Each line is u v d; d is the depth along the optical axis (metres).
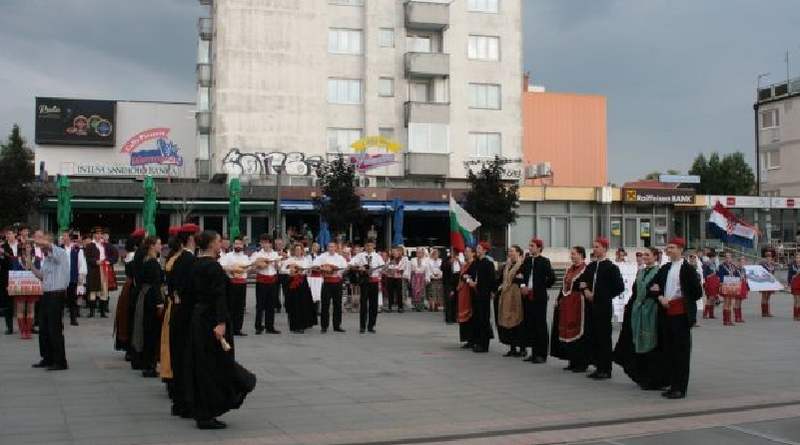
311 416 8.90
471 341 14.77
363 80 47.00
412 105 46.28
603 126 56.62
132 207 40.81
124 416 8.77
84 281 18.30
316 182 39.88
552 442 7.79
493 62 48.50
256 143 45.03
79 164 50.06
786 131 62.38
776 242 48.44
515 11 49.06
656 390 10.84
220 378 8.16
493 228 38.56
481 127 48.03
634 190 46.03
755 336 17.77
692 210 49.12
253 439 7.76
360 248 22.67
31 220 39.78
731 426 8.54
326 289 17.98
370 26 46.81
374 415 8.98
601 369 11.85
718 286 22.08
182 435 7.91
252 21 45.31
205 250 8.37
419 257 24.56
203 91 48.25
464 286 14.87
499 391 10.66
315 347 15.17
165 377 9.05
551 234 45.69
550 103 55.59
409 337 17.17
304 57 46.03
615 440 7.88
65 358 11.96
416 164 45.97
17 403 9.45
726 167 74.25
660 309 10.65
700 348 15.55
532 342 13.58
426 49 48.16
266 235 17.78
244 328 18.69
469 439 7.89
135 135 53.38
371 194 42.97
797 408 9.59
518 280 14.02
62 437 7.77
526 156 54.97
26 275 15.10
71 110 53.41
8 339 15.50
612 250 46.53
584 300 12.23
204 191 41.78
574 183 55.84
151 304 11.17
